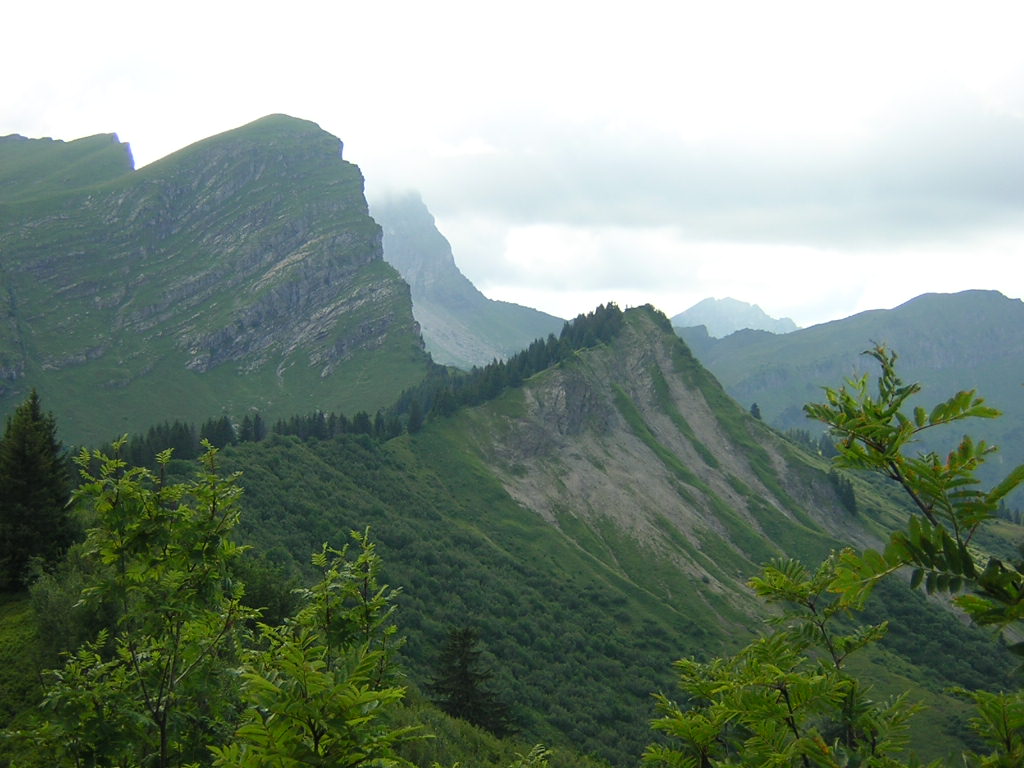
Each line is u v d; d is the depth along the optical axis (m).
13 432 42.97
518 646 103.25
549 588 132.25
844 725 6.56
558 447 199.75
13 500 41.53
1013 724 5.14
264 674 6.23
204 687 10.62
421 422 193.38
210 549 10.96
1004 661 118.44
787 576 7.40
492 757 36.69
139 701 10.74
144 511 10.81
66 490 43.84
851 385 5.14
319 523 109.50
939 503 4.58
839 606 4.69
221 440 163.25
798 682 6.39
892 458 4.76
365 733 5.77
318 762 5.51
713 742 7.56
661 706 8.29
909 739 6.07
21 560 39.53
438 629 92.94
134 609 10.99
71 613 26.70
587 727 84.94
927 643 122.44
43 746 10.16
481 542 142.12
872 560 4.57
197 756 10.77
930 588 4.41
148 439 155.38
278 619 38.69
